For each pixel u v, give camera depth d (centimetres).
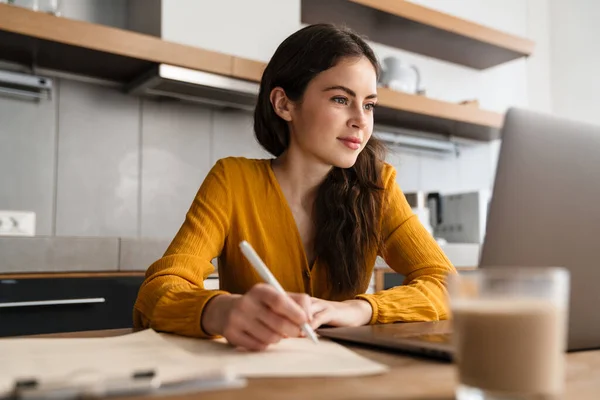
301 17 320
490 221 67
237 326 67
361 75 113
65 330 196
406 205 130
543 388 41
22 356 60
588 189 68
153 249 218
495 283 42
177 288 87
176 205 279
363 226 122
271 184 123
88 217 256
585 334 67
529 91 440
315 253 122
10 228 221
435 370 55
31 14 211
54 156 250
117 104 266
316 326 80
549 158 67
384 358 62
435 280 105
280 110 122
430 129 366
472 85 407
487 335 42
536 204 67
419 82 350
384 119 336
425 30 335
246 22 266
